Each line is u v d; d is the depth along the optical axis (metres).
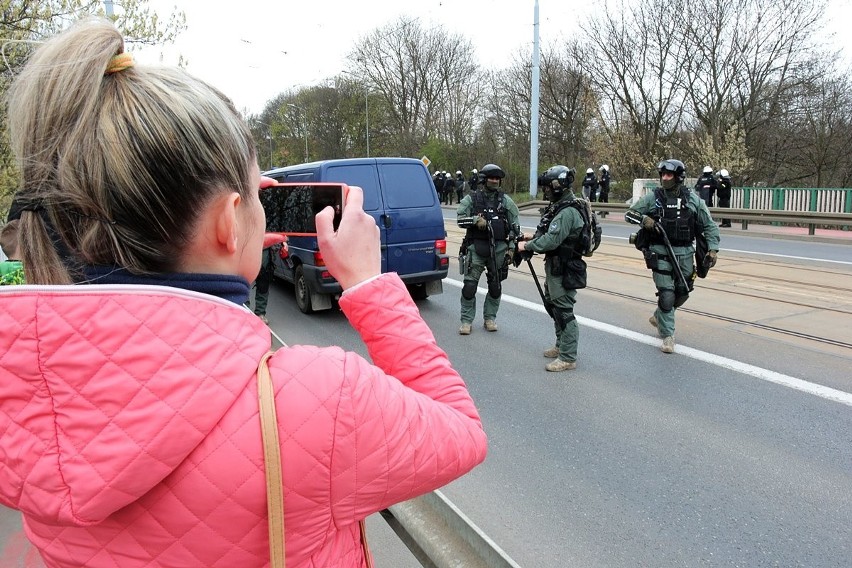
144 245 0.74
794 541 2.98
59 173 0.71
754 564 2.83
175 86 0.76
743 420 4.33
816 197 16.58
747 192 18.48
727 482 3.53
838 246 12.87
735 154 25.14
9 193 4.23
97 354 0.66
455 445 0.87
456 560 1.31
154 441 0.66
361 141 49.19
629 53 29.27
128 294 0.69
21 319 0.67
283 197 1.51
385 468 0.78
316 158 52.81
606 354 5.85
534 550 2.96
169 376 0.68
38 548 0.79
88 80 0.71
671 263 5.82
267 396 0.73
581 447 4.00
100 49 0.73
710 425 4.27
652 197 5.86
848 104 25.36
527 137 36.62
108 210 0.72
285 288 9.76
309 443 0.73
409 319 0.98
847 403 4.57
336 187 1.47
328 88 50.88
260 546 0.75
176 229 0.75
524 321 7.29
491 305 6.85
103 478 0.65
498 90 38.72
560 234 5.12
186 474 0.70
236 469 0.71
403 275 7.82
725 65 26.38
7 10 4.77
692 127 29.14
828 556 2.87
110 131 0.70
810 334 6.24
